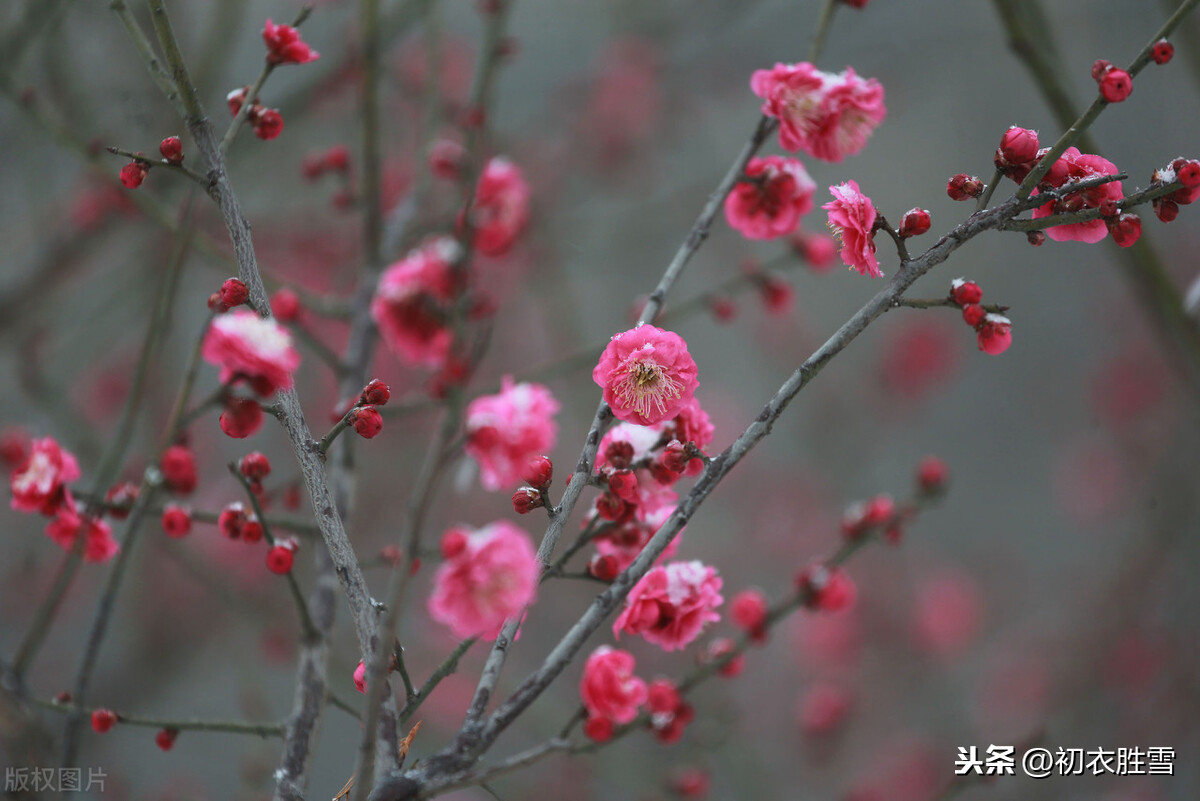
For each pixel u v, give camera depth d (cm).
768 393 713
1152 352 672
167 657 461
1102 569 643
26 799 206
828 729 527
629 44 610
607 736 168
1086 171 180
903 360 695
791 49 612
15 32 317
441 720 451
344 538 161
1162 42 169
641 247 598
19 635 485
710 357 731
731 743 428
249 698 370
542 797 459
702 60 620
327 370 507
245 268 176
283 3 570
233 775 497
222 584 335
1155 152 606
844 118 209
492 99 342
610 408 176
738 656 232
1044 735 304
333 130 506
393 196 463
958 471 748
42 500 207
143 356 251
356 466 261
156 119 378
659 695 201
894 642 607
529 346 623
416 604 501
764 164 227
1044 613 639
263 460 202
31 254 478
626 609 180
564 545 511
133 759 488
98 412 520
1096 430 682
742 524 655
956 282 175
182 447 232
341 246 498
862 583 618
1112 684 537
